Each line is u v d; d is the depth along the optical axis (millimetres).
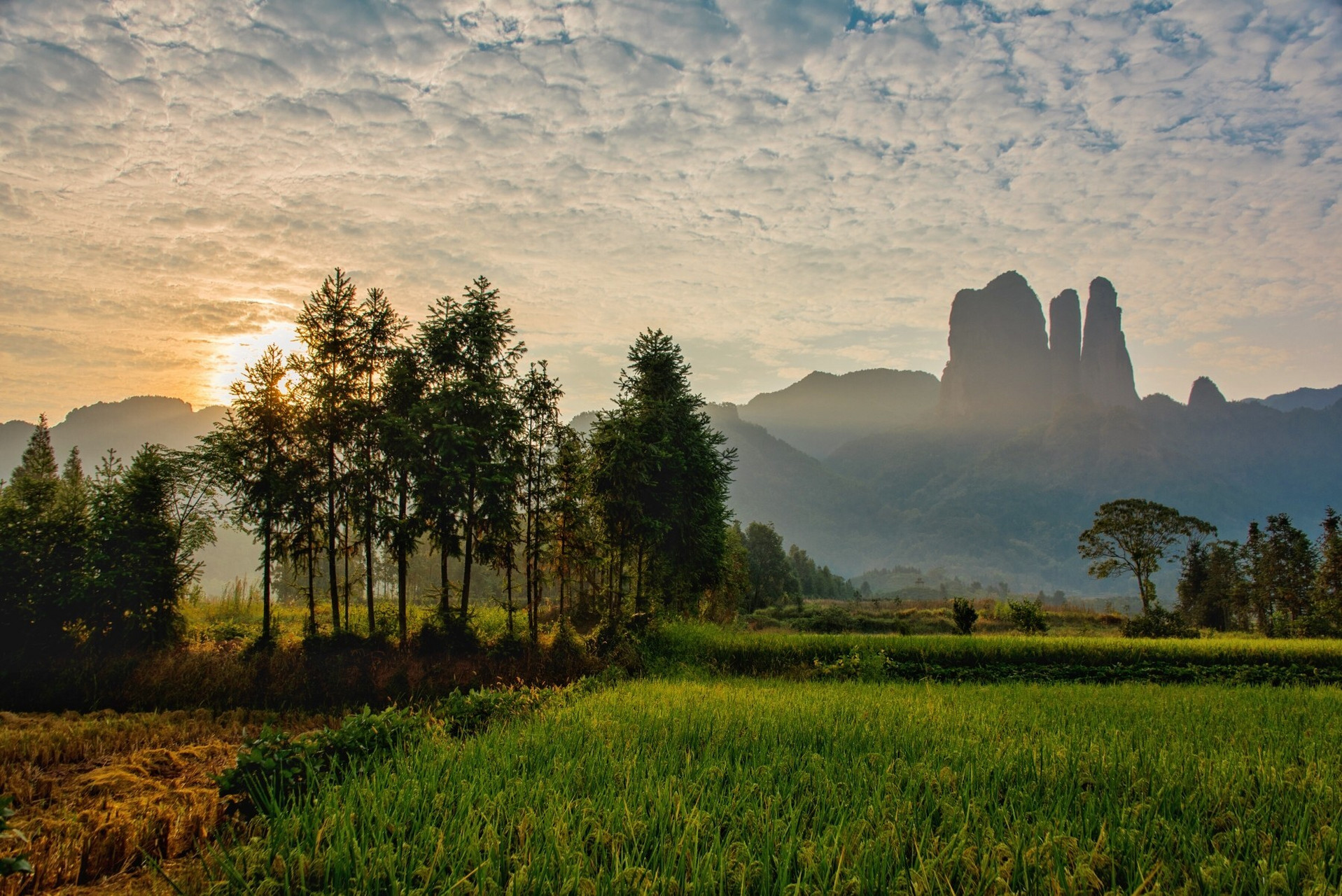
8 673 14805
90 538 17188
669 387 29297
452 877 4750
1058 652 24781
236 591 29109
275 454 18812
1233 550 64688
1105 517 62656
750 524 91125
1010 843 5570
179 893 4840
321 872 4891
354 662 16375
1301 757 8945
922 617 59562
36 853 6074
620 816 5863
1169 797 6949
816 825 5891
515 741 8195
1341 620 47312
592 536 24438
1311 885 5055
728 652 23422
